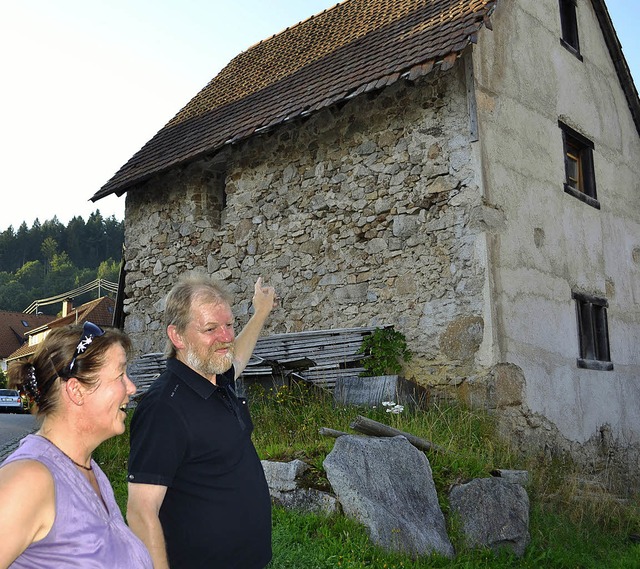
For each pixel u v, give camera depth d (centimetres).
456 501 553
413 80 859
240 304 1030
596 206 1054
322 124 973
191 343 288
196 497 273
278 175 1017
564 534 611
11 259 9812
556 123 994
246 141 1062
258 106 1053
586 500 704
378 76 838
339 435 601
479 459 634
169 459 266
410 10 997
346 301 912
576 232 990
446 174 841
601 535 652
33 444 194
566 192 986
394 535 485
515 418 793
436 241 840
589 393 939
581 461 888
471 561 503
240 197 1060
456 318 811
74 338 209
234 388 312
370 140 919
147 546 249
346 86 879
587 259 1005
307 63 1081
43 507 183
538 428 823
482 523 555
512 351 808
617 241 1098
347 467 514
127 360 221
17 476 181
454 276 820
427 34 859
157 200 1179
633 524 705
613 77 1178
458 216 825
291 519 505
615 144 1149
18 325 4766
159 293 1149
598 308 1020
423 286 845
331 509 511
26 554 183
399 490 524
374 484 514
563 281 936
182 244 1127
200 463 275
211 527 271
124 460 734
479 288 798
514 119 898
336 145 955
